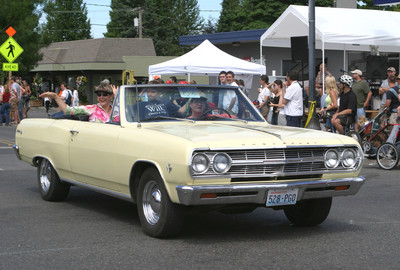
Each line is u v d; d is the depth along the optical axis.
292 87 12.30
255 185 5.63
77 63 46.03
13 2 40.81
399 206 8.01
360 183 6.19
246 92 14.40
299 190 5.86
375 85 21.31
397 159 11.80
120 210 7.69
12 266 5.08
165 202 5.82
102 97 7.95
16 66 25.88
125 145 6.32
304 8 18.05
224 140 5.66
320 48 22.55
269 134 5.99
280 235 6.26
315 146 5.93
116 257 5.34
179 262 5.17
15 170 11.70
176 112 6.95
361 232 6.40
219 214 7.51
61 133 7.69
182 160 5.50
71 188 9.59
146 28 71.69
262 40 20.34
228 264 5.11
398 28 18.00
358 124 13.85
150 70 20.36
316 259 5.27
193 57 19.33
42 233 6.31
